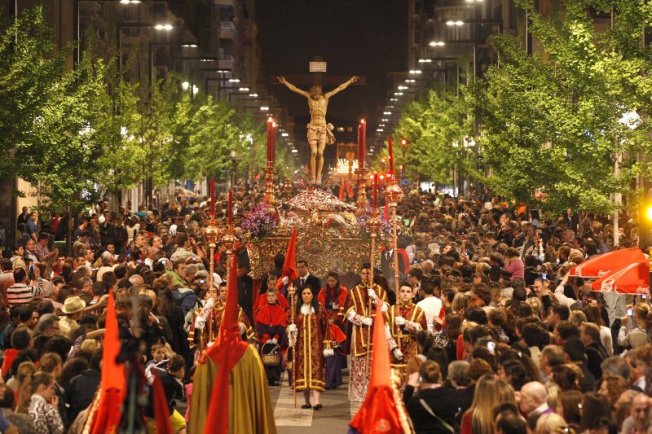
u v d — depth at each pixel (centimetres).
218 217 4725
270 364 2500
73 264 3033
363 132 3106
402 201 6369
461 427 1320
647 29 3109
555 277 2792
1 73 3647
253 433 1662
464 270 2723
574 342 1653
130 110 5556
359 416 1395
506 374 1434
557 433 1164
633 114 3247
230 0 19925
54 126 4012
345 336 2430
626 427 1219
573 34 3244
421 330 1992
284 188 5188
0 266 2788
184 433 1555
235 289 1662
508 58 4478
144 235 3544
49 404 1413
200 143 8038
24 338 1719
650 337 1864
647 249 2094
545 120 3672
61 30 6612
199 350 2059
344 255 3039
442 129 7556
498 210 4925
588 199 3306
